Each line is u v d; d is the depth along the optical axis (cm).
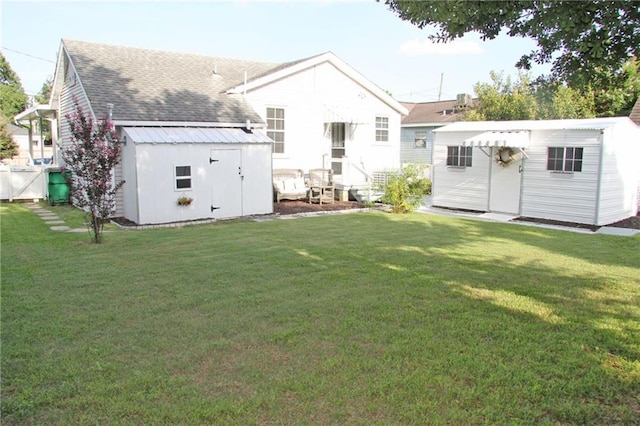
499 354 457
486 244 1040
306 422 344
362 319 548
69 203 1723
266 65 2159
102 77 1545
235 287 673
